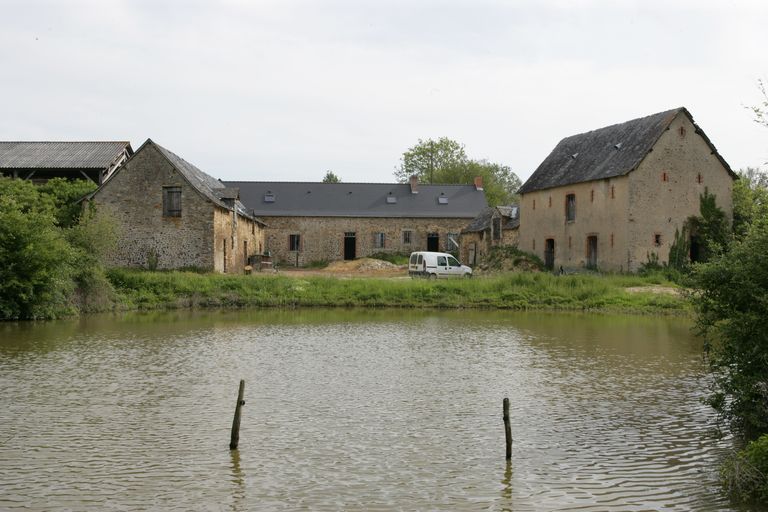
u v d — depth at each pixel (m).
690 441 12.00
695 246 41.28
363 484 10.02
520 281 36.72
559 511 9.19
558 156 49.84
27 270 27.69
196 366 18.02
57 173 49.12
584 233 43.81
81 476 10.20
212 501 9.38
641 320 29.25
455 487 9.95
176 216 39.41
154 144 39.47
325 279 37.06
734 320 12.40
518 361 19.14
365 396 14.95
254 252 53.41
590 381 16.58
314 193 65.44
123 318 29.09
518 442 11.92
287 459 10.98
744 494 9.52
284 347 21.34
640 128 42.69
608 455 11.30
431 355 20.05
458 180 86.56
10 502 9.30
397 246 63.84
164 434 12.12
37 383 15.83
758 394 12.31
